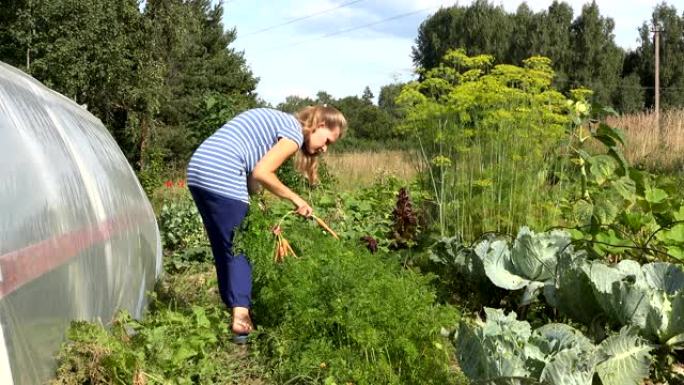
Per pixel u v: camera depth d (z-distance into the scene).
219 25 38.12
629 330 3.32
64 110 4.66
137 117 26.50
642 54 46.44
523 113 6.18
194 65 34.38
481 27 45.03
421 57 49.03
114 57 21.97
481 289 4.84
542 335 3.40
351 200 9.06
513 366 3.08
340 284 3.76
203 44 37.41
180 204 8.83
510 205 5.84
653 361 3.59
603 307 3.87
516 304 4.74
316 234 4.82
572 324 4.27
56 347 3.04
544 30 43.72
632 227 5.24
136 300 4.75
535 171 6.13
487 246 4.83
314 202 9.23
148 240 5.66
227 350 4.13
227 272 4.24
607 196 5.88
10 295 2.61
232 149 4.20
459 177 6.19
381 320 3.59
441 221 5.95
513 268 4.55
